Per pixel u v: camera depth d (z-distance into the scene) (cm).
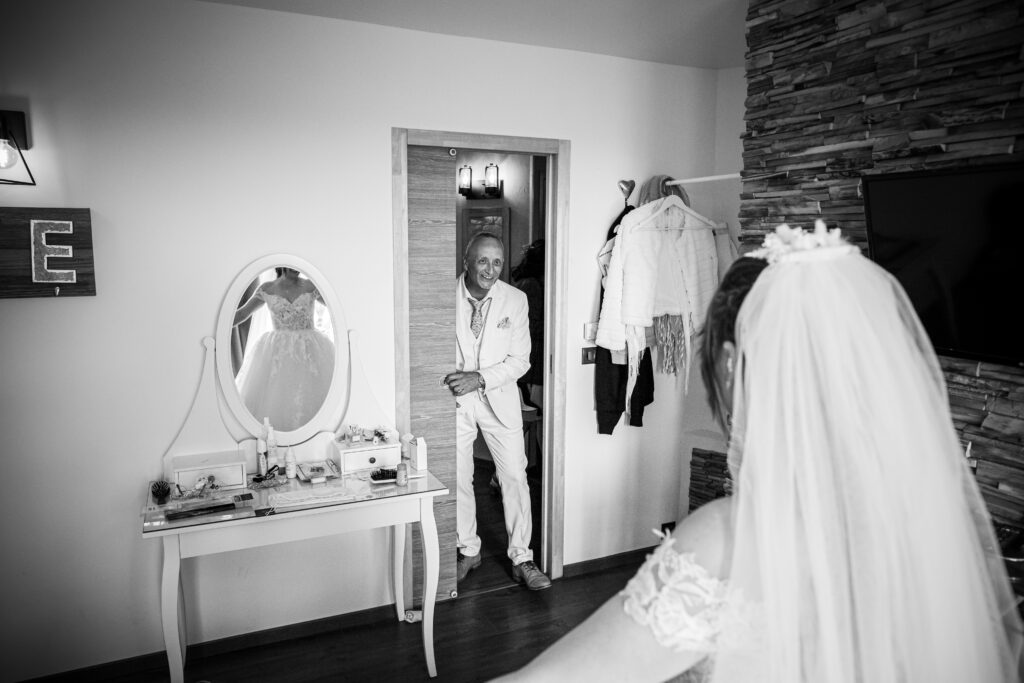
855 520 83
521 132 340
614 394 369
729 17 299
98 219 267
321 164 300
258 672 288
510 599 353
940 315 202
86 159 263
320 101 297
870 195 213
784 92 272
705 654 84
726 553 85
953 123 215
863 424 85
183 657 287
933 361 101
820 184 260
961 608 89
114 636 282
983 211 183
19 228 253
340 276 308
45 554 270
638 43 336
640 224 348
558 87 347
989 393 209
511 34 320
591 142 359
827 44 254
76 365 268
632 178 373
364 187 309
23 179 256
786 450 84
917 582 85
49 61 255
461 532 377
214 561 296
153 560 285
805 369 86
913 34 225
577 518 379
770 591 81
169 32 271
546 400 371
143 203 272
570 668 85
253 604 305
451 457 344
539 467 496
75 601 276
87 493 274
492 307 364
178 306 281
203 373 286
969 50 210
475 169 541
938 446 92
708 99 391
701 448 398
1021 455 202
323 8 283
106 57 262
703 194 397
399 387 324
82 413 271
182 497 263
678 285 361
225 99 282
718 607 82
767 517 83
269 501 261
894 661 83
